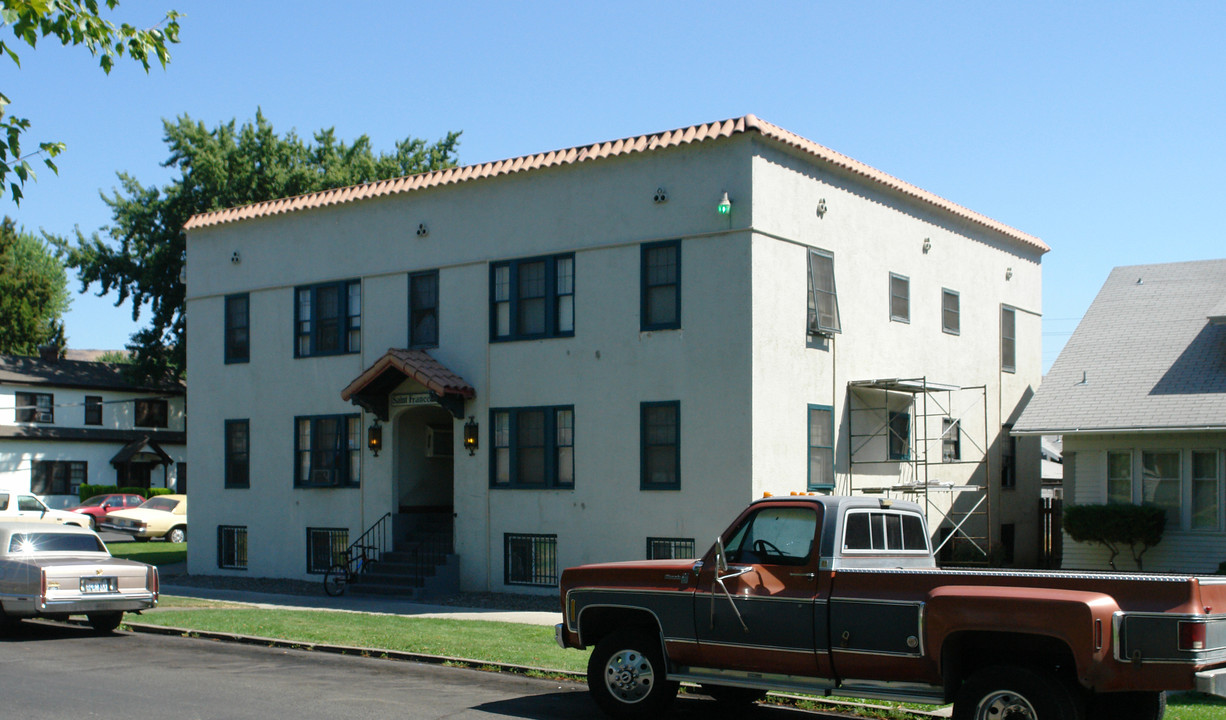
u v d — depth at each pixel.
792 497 9.88
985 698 8.27
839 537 9.47
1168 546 21.20
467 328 23.23
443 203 23.83
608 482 21.20
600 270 21.58
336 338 25.33
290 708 10.72
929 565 10.46
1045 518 30.12
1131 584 7.91
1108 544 21.59
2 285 65.88
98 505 44.16
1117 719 8.88
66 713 10.35
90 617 17.17
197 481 27.59
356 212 25.22
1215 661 7.71
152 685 12.01
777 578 9.61
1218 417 20.59
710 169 20.38
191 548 27.56
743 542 10.10
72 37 10.88
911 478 24.44
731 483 19.72
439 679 12.77
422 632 16.36
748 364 19.69
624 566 10.81
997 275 29.08
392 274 24.47
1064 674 8.40
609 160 21.55
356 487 24.77
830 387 21.91
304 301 26.08
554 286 22.19
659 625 10.34
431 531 24.64
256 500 26.45
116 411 55.22
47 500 51.62
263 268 26.78
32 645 15.37
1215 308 23.91
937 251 26.27
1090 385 23.02
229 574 26.80
